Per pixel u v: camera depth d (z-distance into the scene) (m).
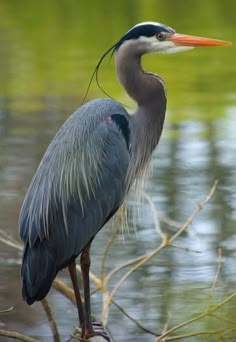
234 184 16.16
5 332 7.70
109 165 8.40
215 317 10.57
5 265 13.13
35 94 23.44
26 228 8.14
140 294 12.20
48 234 8.15
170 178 16.61
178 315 11.50
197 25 32.09
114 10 36.69
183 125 20.33
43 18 35.59
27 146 18.72
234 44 28.83
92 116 8.43
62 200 8.20
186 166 17.30
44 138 19.31
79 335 8.56
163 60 27.73
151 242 13.92
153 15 34.88
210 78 24.89
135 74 8.73
